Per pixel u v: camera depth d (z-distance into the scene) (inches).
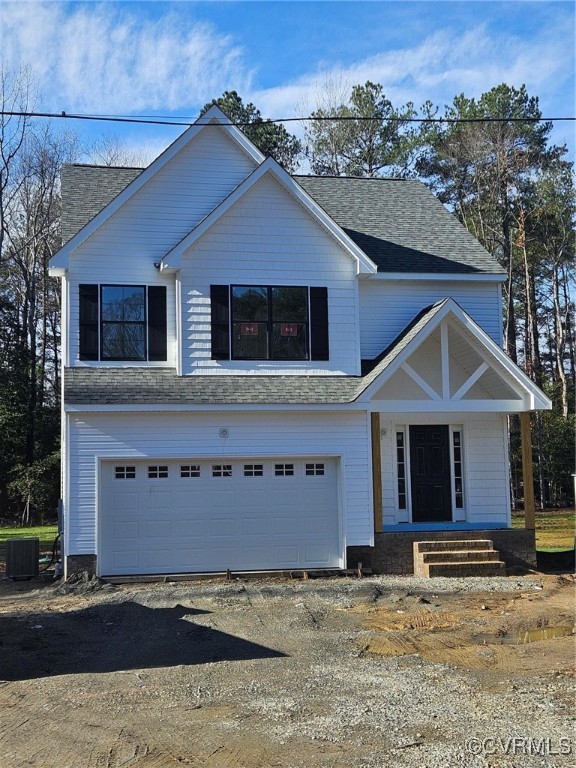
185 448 621.9
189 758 244.7
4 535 1152.8
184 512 623.8
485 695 304.8
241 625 455.2
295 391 647.1
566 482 1573.6
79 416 606.5
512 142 1759.4
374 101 1973.4
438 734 261.4
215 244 663.1
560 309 1914.4
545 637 410.9
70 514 599.5
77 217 698.8
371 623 453.7
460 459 719.7
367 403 641.0
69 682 343.0
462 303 732.7
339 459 649.0
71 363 639.8
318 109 2004.2
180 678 345.7
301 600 524.1
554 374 1978.3
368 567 641.0
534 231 1743.4
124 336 653.3
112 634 444.1
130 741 261.4
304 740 259.0
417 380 644.1
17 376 1509.6
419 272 712.4
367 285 714.8
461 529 669.9
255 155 692.1
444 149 1844.2
